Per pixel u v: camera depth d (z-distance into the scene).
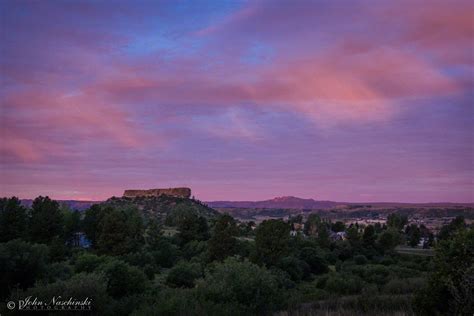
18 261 23.00
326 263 77.94
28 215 103.69
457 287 11.68
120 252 84.81
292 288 42.31
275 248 73.31
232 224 86.44
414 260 80.69
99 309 15.84
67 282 16.69
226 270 17.31
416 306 12.99
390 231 105.00
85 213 113.94
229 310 14.65
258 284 16.34
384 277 44.84
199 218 114.81
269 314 15.64
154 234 98.38
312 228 168.00
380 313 14.78
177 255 86.56
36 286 16.72
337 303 18.19
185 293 16.84
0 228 89.12
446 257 12.22
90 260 46.50
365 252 96.50
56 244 68.25
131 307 16.23
